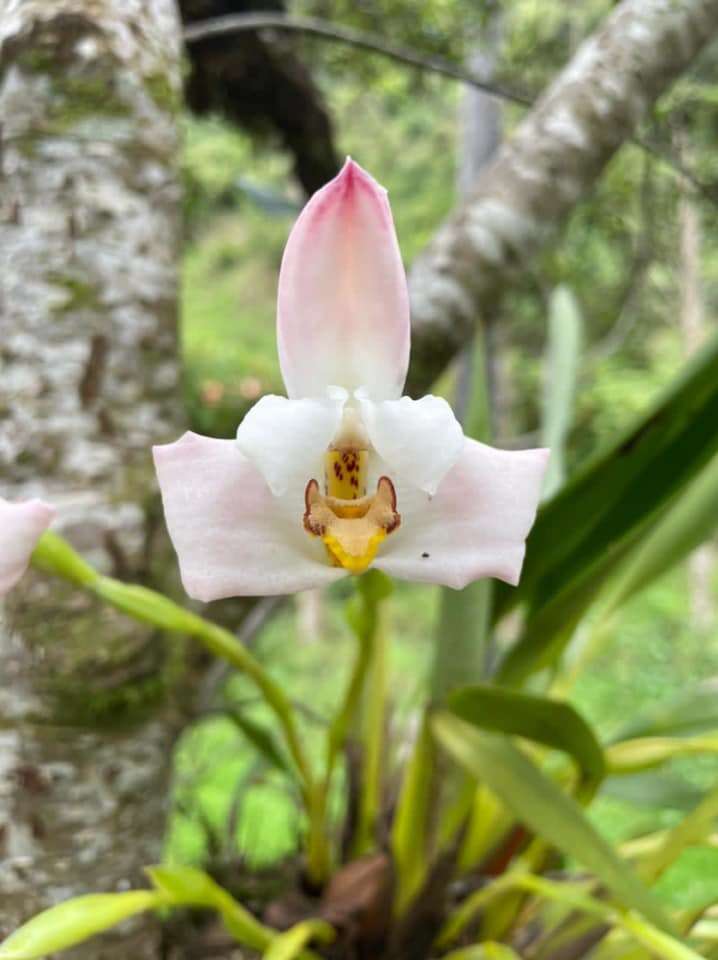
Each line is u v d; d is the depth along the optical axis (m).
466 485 0.19
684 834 0.25
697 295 1.38
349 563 0.18
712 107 0.72
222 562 0.18
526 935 0.27
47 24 0.25
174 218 0.27
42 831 0.24
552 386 0.36
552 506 0.26
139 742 0.25
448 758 0.28
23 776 0.24
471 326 0.36
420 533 0.19
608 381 1.60
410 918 0.26
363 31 0.58
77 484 0.25
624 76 0.37
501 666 0.28
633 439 0.25
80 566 0.22
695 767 0.95
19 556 0.18
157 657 0.26
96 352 0.25
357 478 0.20
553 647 0.28
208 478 0.18
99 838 0.25
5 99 0.25
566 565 0.27
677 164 0.43
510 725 0.23
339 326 0.19
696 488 0.30
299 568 0.19
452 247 0.35
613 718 1.23
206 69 0.49
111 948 0.25
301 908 0.28
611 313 0.95
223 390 0.65
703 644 1.50
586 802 0.26
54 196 0.25
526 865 0.28
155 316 0.26
